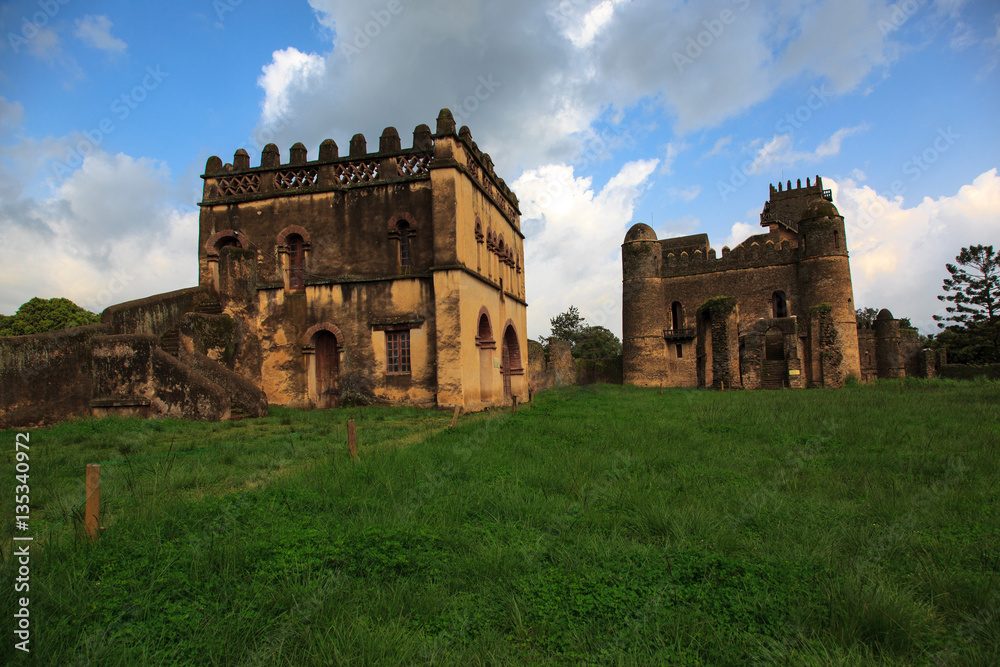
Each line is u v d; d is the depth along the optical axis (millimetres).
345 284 20016
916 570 4805
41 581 4438
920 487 7316
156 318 19281
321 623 4035
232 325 19922
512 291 26766
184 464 8938
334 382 20438
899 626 3836
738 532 5820
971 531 5676
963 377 43438
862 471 8281
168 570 4785
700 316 46000
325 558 4922
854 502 6828
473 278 20344
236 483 8109
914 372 48281
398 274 19703
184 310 20344
